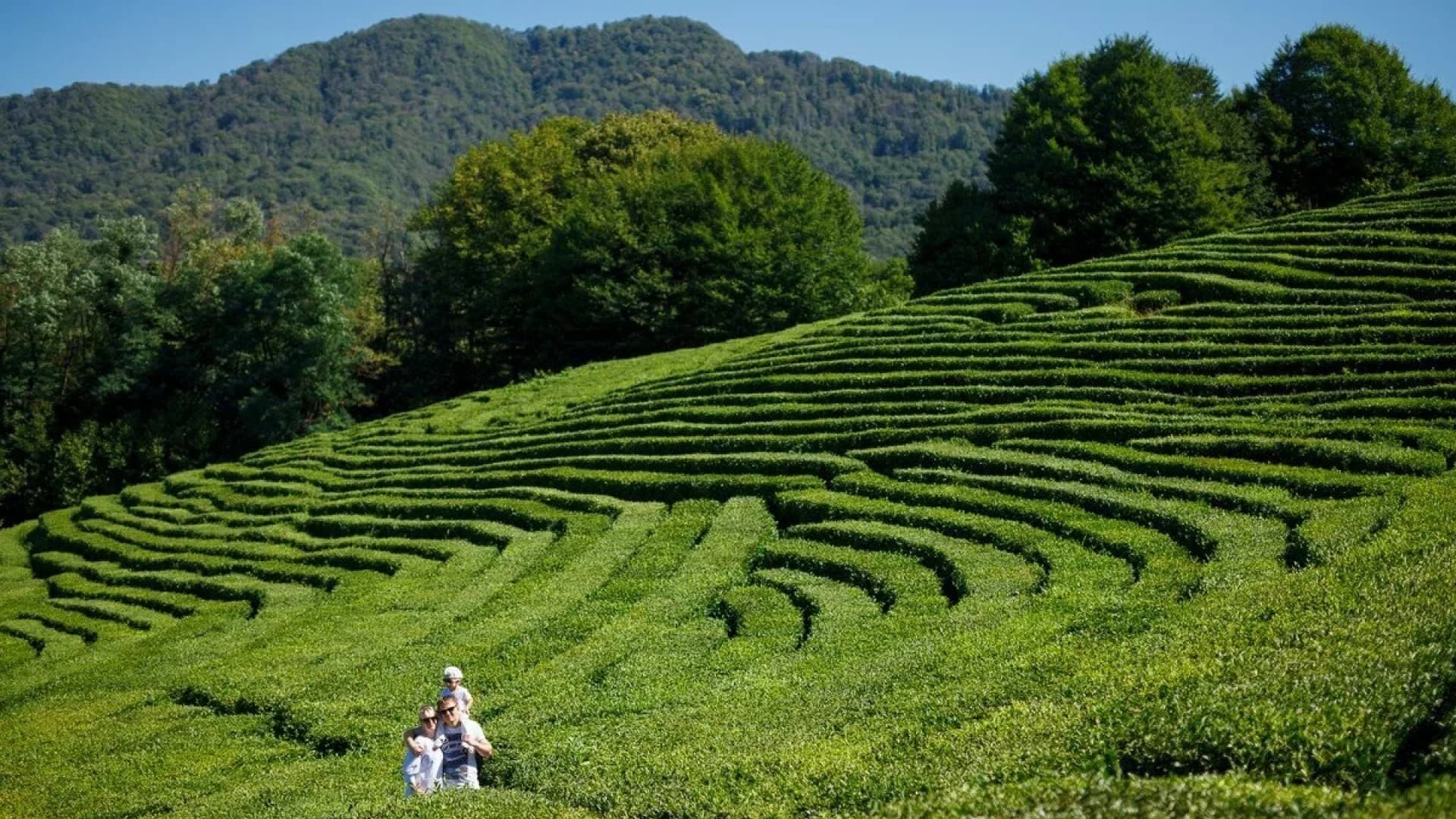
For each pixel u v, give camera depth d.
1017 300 46.84
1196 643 16.75
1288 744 12.29
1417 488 24.02
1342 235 44.31
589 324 74.69
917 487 32.56
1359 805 10.23
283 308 77.56
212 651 32.34
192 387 81.62
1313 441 28.66
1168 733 13.15
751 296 69.81
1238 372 35.41
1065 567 24.98
